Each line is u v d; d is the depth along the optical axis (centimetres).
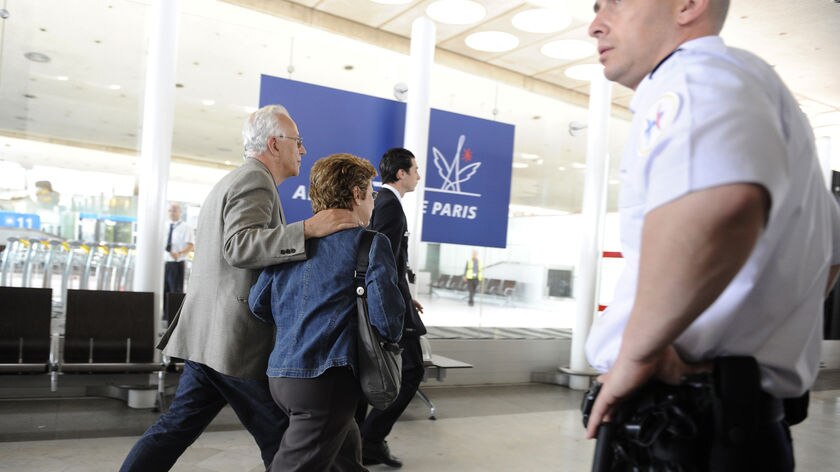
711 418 77
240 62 566
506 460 371
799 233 78
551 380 652
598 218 645
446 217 572
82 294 429
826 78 635
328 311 183
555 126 697
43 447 344
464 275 631
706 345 80
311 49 572
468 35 614
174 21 449
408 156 345
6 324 406
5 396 442
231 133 587
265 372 222
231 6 567
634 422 81
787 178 69
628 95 734
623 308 88
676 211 68
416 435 415
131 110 533
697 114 69
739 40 552
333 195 199
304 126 500
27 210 498
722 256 65
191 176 589
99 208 522
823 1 463
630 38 91
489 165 595
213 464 331
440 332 616
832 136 864
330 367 179
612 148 786
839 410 600
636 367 76
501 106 667
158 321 452
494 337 647
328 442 182
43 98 504
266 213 217
